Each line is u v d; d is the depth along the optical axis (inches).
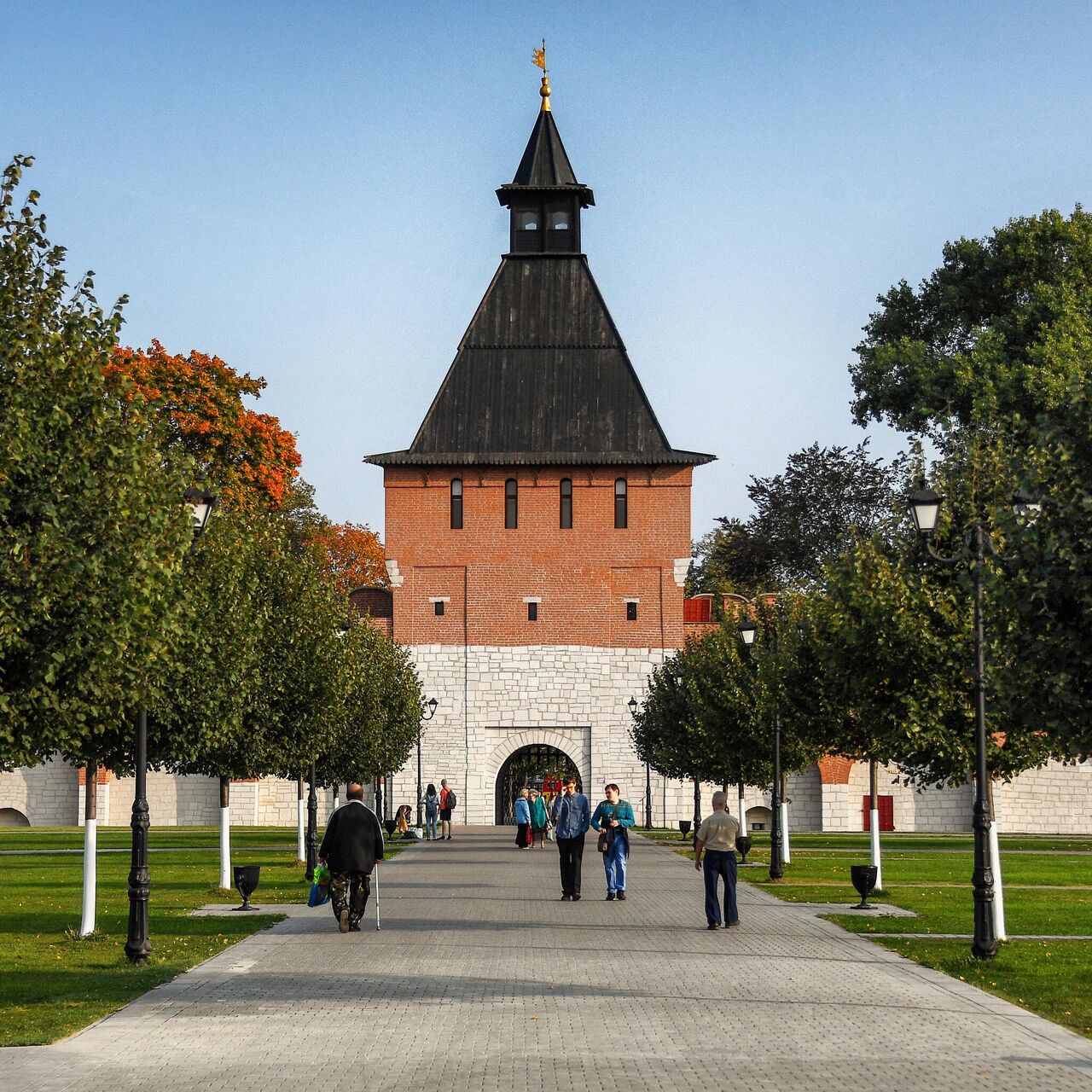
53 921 896.3
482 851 1793.8
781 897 1090.1
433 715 2591.0
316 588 1348.4
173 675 917.2
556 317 2684.5
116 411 641.6
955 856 1706.4
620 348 2667.3
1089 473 567.2
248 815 2610.7
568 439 2630.4
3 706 570.6
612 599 2615.7
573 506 2632.9
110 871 1371.8
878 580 906.1
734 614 1750.7
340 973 658.8
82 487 602.2
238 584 1035.3
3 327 600.4
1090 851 1830.7
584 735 2600.9
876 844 1136.2
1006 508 595.2
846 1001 578.6
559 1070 444.1
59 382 607.5
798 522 3174.2
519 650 2605.8
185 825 2608.3
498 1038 496.1
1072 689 543.5
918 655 892.0
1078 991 603.2
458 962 693.3
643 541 2618.1
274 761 1263.5
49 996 589.0
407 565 2625.5
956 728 890.1
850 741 1141.7
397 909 987.3
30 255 621.3
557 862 1552.7
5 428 574.2
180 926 868.0
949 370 2098.9
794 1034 505.7
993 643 728.3
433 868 1437.0
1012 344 2113.7
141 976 647.1
